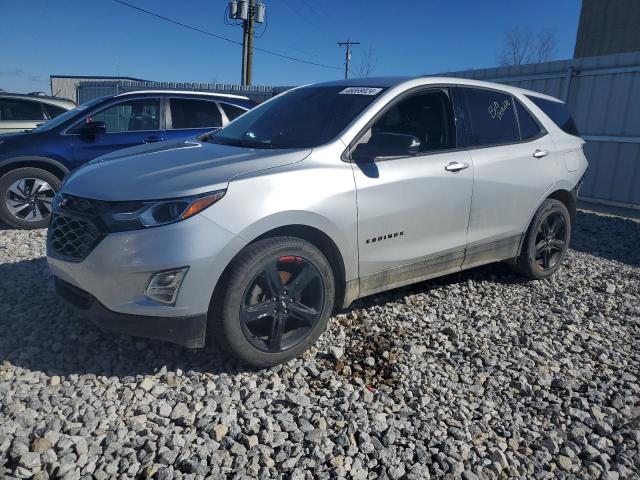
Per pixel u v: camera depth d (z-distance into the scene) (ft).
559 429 9.77
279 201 10.46
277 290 10.71
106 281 9.78
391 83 13.56
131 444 8.66
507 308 15.01
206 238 9.74
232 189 10.11
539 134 16.58
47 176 22.17
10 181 21.61
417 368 11.50
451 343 12.76
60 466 8.02
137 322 9.86
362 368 11.38
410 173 12.63
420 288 15.88
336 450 8.79
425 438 9.29
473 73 40.60
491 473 8.59
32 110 32.78
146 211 9.74
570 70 34.09
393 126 12.95
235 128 14.58
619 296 16.58
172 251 9.59
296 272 11.05
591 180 34.17
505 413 10.18
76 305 10.60
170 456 8.38
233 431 9.11
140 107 24.21
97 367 10.84
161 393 10.12
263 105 15.43
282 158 11.15
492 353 12.41
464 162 13.88
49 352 11.32
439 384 11.00
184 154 11.88
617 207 32.83
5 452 8.35
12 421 8.96
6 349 11.35
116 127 23.77
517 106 16.30
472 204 14.12
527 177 15.56
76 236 10.37
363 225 11.82
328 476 8.32
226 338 10.31
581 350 12.84
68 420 9.15
